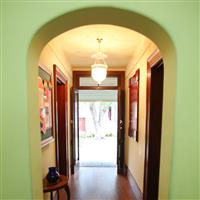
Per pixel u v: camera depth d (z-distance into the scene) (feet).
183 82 3.47
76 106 14.33
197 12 3.42
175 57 3.50
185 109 3.48
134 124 9.96
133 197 9.41
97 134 25.29
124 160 12.78
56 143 8.25
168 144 3.73
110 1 3.37
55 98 7.94
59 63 8.91
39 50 4.02
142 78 8.48
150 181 7.42
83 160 15.93
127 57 11.06
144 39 7.87
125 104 13.16
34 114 3.83
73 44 8.80
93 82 14.40
